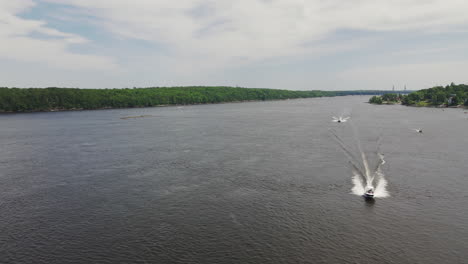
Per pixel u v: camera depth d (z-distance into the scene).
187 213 57.72
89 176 80.62
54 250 46.41
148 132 157.50
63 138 141.12
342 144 117.50
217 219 55.16
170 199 64.31
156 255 44.59
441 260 42.53
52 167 89.81
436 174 77.50
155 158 98.81
